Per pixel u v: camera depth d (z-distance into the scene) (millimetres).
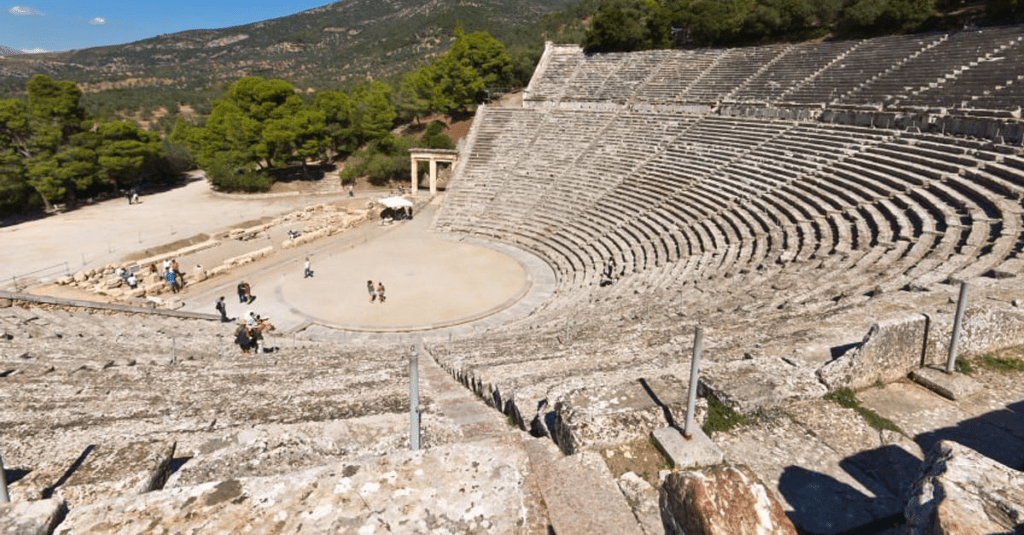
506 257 37719
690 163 38500
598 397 7352
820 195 26500
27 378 13047
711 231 28688
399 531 3123
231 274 34906
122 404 11047
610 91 55062
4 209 50438
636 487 5941
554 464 5891
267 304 29906
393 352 18812
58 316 21578
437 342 21078
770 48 50000
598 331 15703
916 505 4129
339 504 3287
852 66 41031
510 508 3299
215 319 27203
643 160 42031
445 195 48375
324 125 66625
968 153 23984
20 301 21391
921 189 22562
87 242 42500
